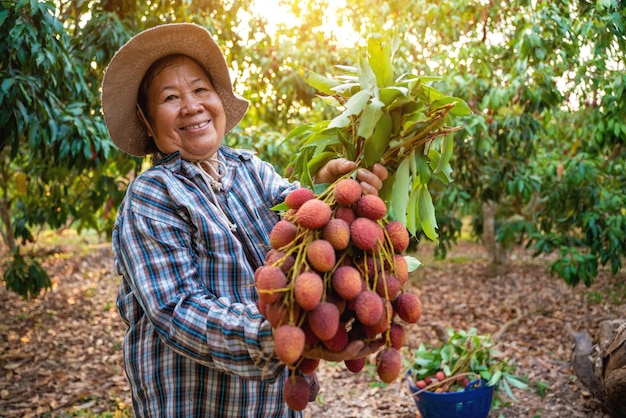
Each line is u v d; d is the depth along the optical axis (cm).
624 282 633
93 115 368
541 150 573
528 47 366
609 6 302
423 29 464
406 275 104
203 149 136
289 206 110
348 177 115
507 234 537
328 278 97
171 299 115
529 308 560
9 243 571
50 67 291
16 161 446
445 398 291
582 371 338
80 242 1023
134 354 131
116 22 356
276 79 503
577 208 471
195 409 128
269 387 132
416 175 124
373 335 100
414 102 116
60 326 520
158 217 122
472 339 331
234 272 127
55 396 365
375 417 340
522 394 361
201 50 142
